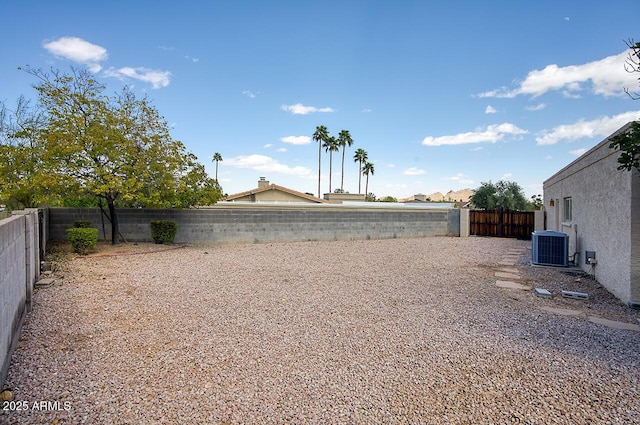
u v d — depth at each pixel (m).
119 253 11.74
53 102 11.80
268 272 9.58
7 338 3.81
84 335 4.88
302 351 4.52
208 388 3.58
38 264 7.71
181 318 5.70
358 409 3.27
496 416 3.20
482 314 6.22
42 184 10.71
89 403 3.25
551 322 5.88
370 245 16.59
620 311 6.67
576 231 11.41
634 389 3.69
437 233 21.50
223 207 18.42
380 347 4.68
